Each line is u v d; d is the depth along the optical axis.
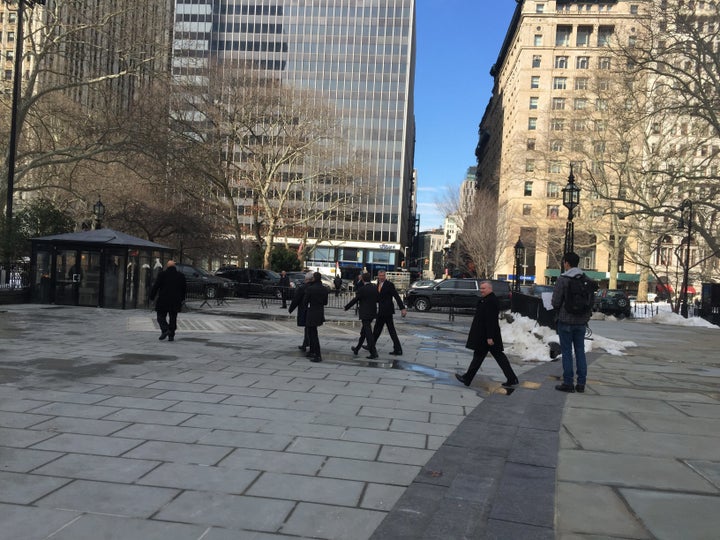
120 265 19.06
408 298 26.94
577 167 41.47
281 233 59.69
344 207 49.53
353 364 9.57
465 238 61.06
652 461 4.64
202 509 3.51
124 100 30.75
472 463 4.50
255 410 6.09
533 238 64.88
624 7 73.00
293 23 84.56
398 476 4.22
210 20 82.88
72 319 15.21
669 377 9.16
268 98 36.12
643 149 40.34
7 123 27.02
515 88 80.69
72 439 4.85
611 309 32.00
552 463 4.52
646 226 38.41
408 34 85.06
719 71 21.39
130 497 3.66
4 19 44.94
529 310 15.47
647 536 3.24
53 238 19.19
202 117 36.06
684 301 28.56
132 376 7.71
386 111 85.44
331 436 5.22
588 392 7.61
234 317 18.36
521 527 3.31
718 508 3.68
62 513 3.38
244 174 39.19
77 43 25.95
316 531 3.26
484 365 10.05
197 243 36.31
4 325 13.11
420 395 7.19
